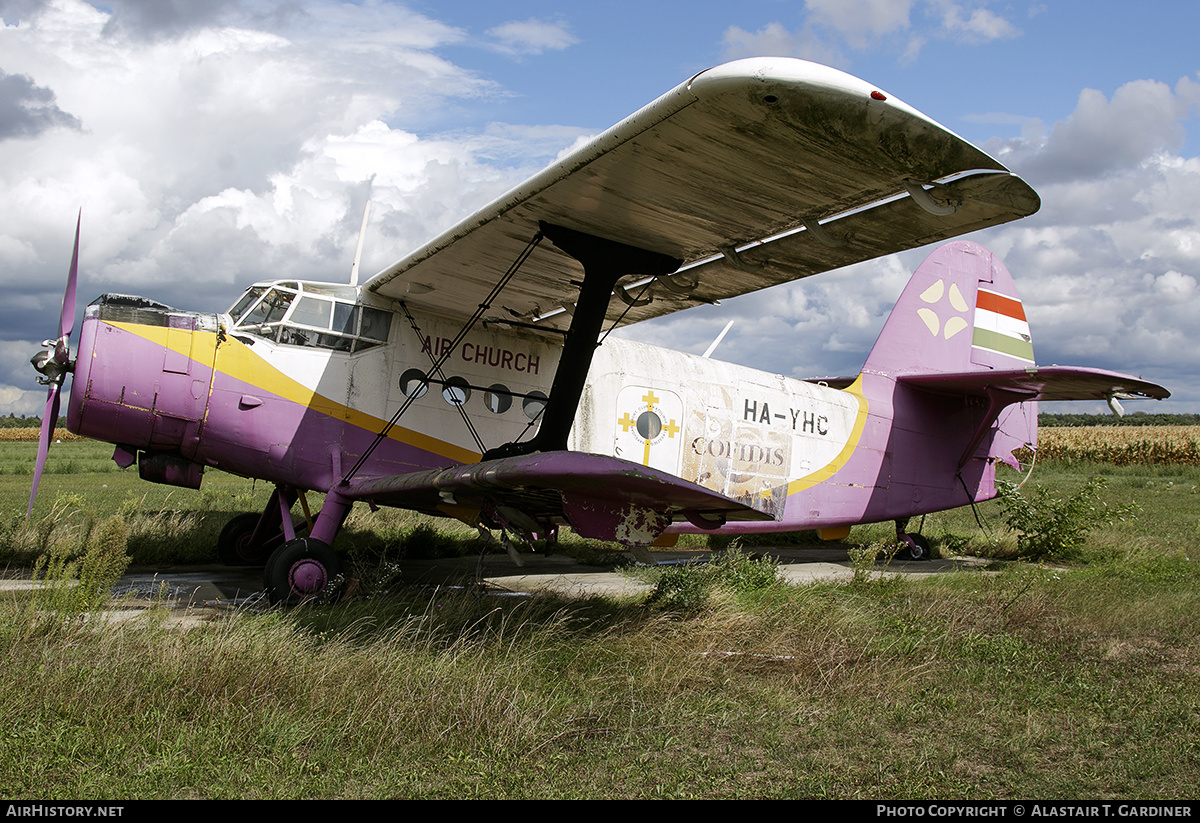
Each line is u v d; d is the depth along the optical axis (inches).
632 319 349.4
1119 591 293.0
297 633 190.4
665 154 192.4
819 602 255.0
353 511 458.9
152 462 277.9
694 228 237.9
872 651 206.5
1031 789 131.5
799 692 177.8
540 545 418.9
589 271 254.8
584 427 330.0
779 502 381.7
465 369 311.6
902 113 159.2
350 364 289.0
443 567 362.0
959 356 449.4
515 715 147.6
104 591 212.2
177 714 141.3
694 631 216.4
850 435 406.6
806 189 201.3
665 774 133.2
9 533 336.5
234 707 143.4
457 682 161.2
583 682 175.2
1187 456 1314.0
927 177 183.8
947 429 440.1
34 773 119.0
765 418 377.7
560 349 335.9
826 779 132.6
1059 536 431.2
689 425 355.9
